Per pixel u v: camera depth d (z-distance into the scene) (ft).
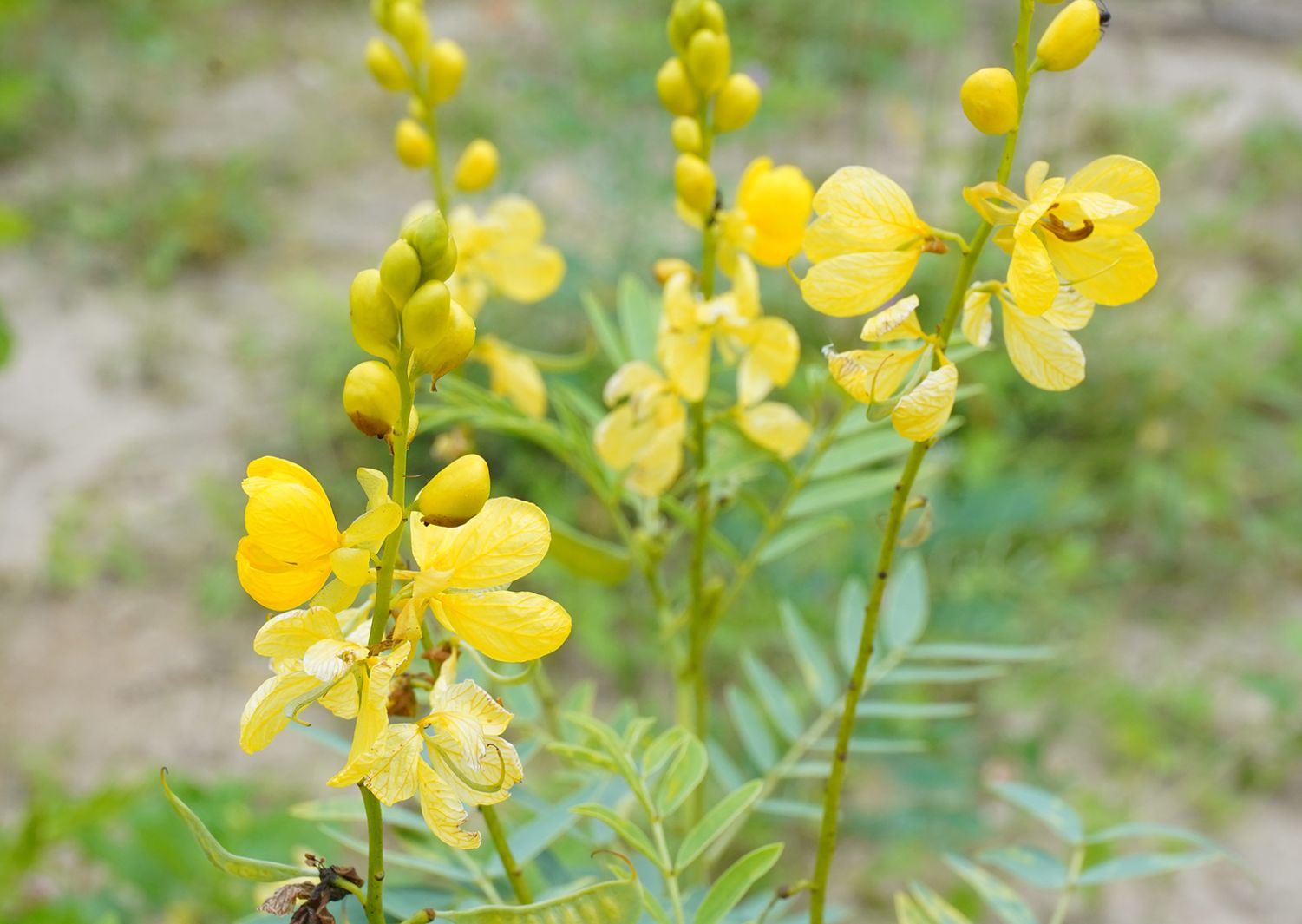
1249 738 2.71
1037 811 1.30
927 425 1.05
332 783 0.97
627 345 1.43
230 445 3.63
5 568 3.22
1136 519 3.28
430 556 1.00
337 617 1.01
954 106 4.71
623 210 3.52
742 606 2.52
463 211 1.43
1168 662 2.90
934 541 2.40
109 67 5.68
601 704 2.71
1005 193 1.06
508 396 1.44
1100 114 4.42
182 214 4.50
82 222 4.54
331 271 4.37
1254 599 3.12
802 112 4.23
